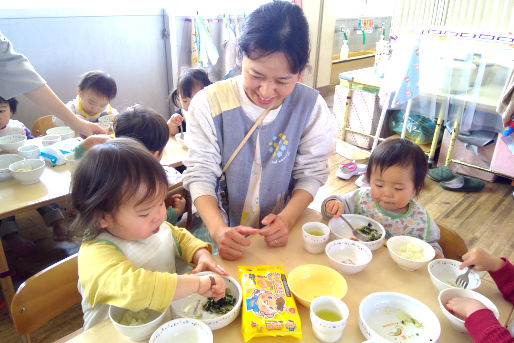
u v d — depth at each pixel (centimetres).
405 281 92
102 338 74
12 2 263
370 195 132
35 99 172
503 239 242
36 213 258
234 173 116
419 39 262
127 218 80
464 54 257
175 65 360
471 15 336
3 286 162
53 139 196
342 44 538
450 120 302
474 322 72
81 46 299
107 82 231
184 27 362
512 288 86
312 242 99
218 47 386
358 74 373
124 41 323
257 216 122
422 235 123
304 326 77
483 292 90
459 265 94
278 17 86
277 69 89
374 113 360
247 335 73
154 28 339
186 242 105
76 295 103
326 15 484
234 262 97
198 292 79
